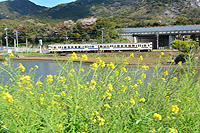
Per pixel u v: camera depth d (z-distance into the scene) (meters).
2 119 1.99
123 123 2.28
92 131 2.06
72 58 2.77
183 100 2.83
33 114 2.08
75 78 2.59
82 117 2.16
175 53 36.75
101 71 2.98
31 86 2.32
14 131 1.78
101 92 2.54
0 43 79.88
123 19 123.69
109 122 2.24
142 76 3.06
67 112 2.38
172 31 65.06
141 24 92.38
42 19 163.75
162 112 2.67
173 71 3.36
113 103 2.58
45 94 2.59
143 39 77.38
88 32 75.50
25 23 113.81
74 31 79.06
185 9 158.00
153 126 2.36
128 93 2.87
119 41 69.00
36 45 77.62
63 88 2.84
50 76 2.41
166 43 76.06
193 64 3.33
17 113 2.13
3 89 2.46
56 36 80.31
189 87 3.02
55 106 2.34
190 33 66.50
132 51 46.62
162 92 2.93
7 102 2.01
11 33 81.19
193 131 2.41
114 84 2.81
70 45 47.09
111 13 195.88
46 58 44.72
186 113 2.60
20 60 43.72
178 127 2.51
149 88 3.06
